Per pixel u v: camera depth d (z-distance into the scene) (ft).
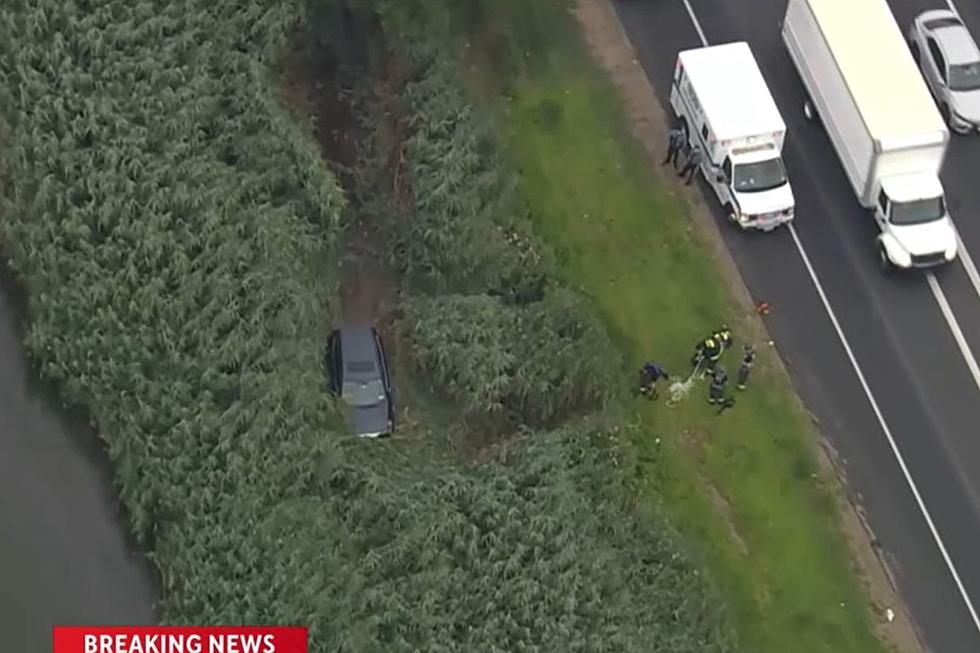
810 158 236.22
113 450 199.21
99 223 208.74
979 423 212.84
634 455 201.77
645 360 213.87
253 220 209.36
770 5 250.57
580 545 189.16
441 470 198.18
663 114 237.86
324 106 232.94
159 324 201.46
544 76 238.48
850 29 229.25
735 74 228.22
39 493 202.39
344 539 188.85
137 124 216.74
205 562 186.80
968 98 238.89
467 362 203.92
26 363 209.46
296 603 181.98
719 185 227.20
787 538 201.36
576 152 231.71
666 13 247.50
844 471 207.82
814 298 222.69
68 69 219.41
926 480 207.51
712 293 221.46
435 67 226.99
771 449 208.13
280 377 196.85
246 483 190.19
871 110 222.28
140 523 194.29
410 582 185.16
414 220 217.15
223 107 220.43
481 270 214.28
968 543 203.00
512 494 192.44
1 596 194.39
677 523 200.13
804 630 194.59
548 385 204.03
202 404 195.62
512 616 183.42
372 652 180.04
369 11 232.94
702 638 187.01
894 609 197.57
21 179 213.46
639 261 222.69
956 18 246.06
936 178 225.56
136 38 222.48
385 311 217.56
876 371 216.33
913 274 225.15
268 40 225.15
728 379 213.25
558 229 223.51
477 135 221.25
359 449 198.18
